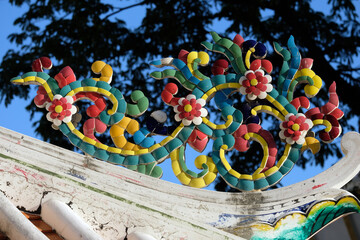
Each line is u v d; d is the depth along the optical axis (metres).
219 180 9.79
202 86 5.75
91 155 5.53
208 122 5.64
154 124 5.65
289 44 5.94
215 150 5.59
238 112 5.68
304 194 5.45
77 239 4.59
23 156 5.14
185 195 5.43
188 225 5.07
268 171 5.52
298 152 5.60
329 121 5.64
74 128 5.61
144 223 4.93
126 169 5.44
